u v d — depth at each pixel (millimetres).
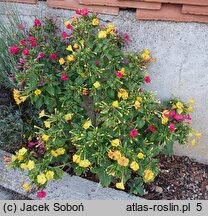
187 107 2617
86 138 2332
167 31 2447
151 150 2365
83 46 2445
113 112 2346
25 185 2336
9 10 2713
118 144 2264
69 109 2559
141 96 2412
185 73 2592
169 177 2844
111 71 2545
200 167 2967
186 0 2287
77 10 2414
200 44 2439
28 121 2936
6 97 3127
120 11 2494
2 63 2859
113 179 2725
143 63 2484
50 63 2637
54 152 2422
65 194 2629
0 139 2900
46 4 2656
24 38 2760
